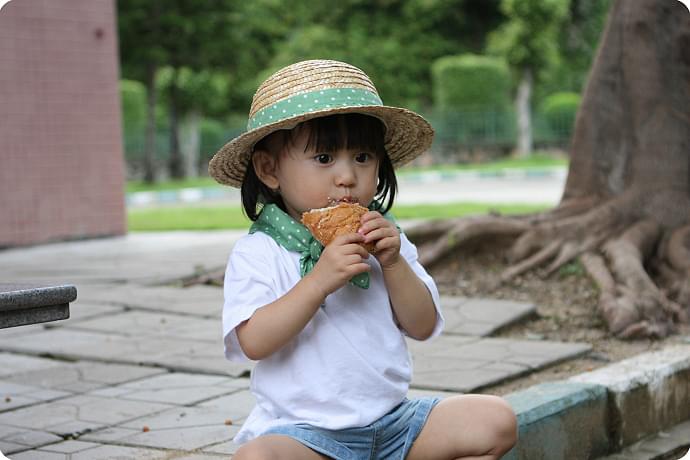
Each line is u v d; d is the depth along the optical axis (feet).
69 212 37.96
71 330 19.80
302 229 9.32
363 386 9.04
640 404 14.33
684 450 14.23
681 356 15.76
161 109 95.09
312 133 9.02
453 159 97.91
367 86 9.39
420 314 9.43
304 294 8.70
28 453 12.04
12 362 17.35
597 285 20.44
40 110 37.22
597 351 17.47
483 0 106.52
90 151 38.68
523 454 11.98
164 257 30.73
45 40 37.37
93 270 28.09
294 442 8.64
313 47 97.50
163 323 20.35
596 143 23.53
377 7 105.19
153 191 68.69
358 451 9.02
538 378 15.49
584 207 23.32
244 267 9.23
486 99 98.78
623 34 23.32
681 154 22.74
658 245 22.00
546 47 94.12
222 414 13.66
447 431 9.18
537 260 22.24
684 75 22.99
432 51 105.19
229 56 78.69
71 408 14.15
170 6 74.54
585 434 13.25
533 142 100.32
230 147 9.30
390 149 10.38
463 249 23.34
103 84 39.11
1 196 36.01
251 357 8.91
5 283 9.80
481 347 17.24
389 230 8.99
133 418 13.55
